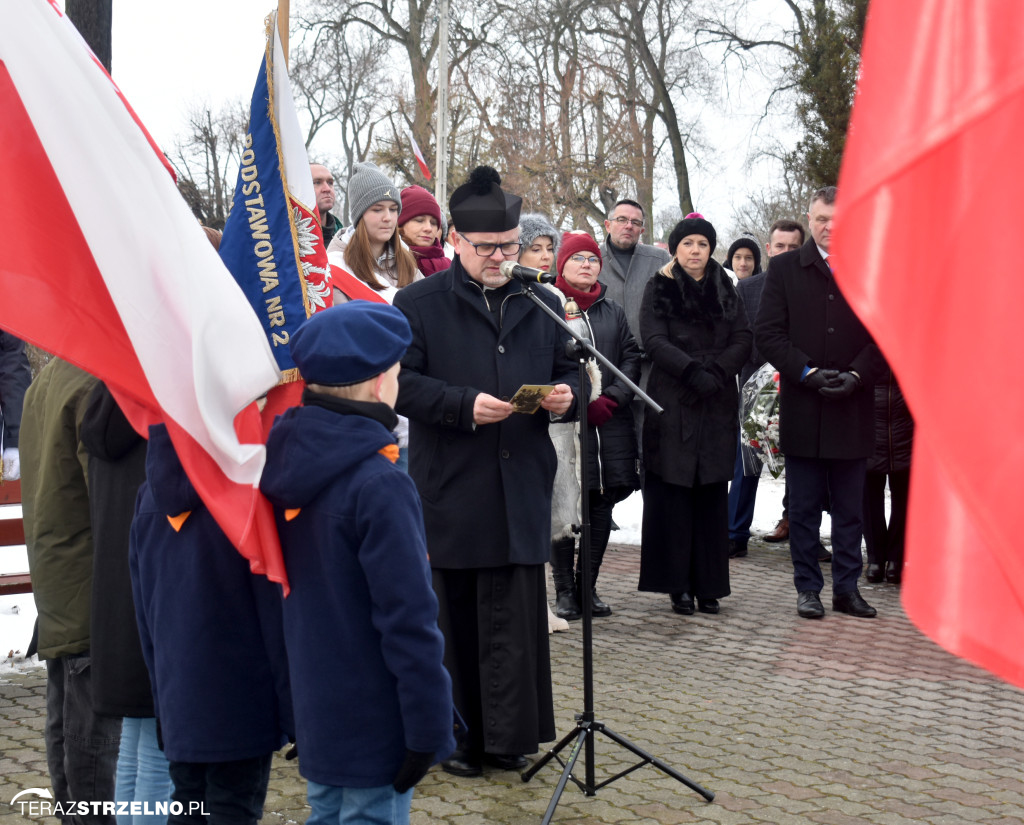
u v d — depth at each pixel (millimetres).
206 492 2373
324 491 2395
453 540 3980
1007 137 1186
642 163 30047
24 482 3199
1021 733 4621
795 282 6438
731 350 6406
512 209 4078
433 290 4176
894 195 1225
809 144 15234
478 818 3672
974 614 1217
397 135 32938
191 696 2512
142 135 2357
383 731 2385
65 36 2330
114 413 2795
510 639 3982
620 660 5648
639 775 4074
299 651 2410
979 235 1194
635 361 6441
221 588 2533
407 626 2326
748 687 5199
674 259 6598
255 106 3271
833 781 4055
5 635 5672
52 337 2322
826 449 6414
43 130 2293
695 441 6383
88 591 2998
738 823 3660
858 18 14828
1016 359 1171
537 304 3953
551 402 3893
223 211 33938
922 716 4820
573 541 6492
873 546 7512
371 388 2473
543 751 4309
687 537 6512
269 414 2977
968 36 1179
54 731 3164
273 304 3244
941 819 3725
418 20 32156
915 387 1210
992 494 1167
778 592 7242
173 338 2359
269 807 3725
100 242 2309
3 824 3516
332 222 6195
